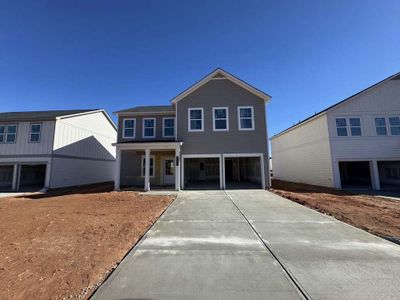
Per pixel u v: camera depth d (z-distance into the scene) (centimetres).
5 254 425
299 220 673
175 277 333
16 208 900
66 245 471
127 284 313
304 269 356
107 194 1257
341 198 1091
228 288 303
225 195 1197
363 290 297
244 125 1531
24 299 281
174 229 583
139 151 1730
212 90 1568
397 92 1570
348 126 1555
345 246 457
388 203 955
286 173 2339
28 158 1645
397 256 406
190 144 1523
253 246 459
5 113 1998
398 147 1523
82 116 1994
